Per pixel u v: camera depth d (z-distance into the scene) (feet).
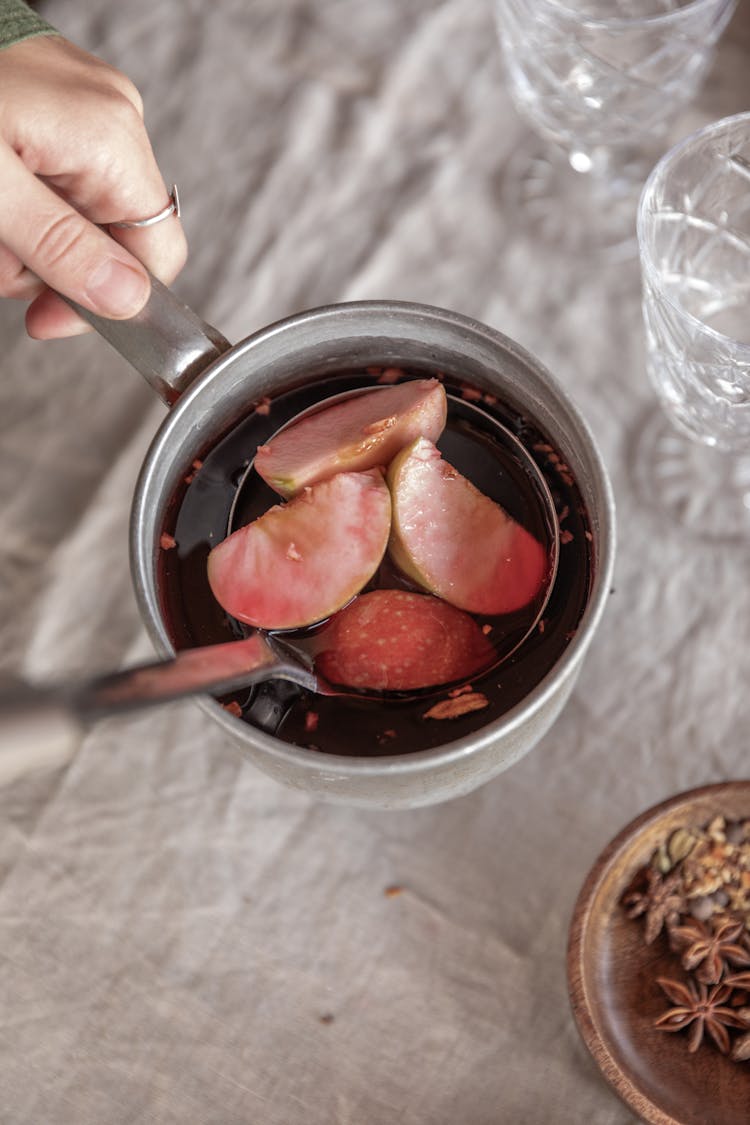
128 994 2.02
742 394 2.01
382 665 1.67
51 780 2.14
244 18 2.60
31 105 1.90
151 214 2.02
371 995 2.00
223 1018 2.00
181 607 1.72
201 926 2.05
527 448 1.77
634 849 1.86
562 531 1.72
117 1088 1.98
